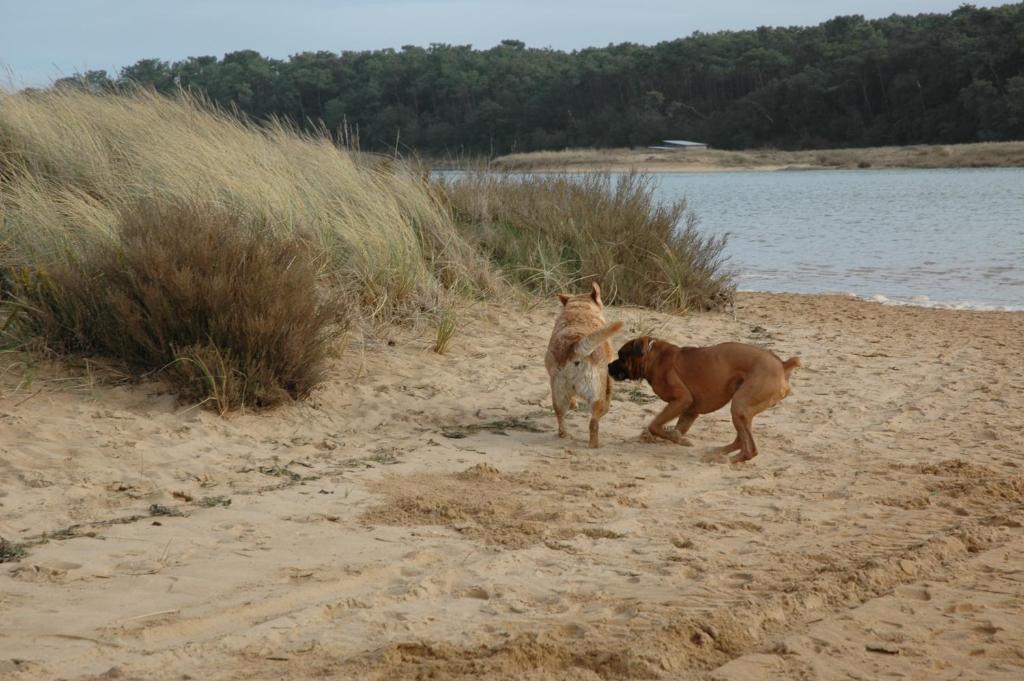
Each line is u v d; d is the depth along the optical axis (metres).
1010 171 70.69
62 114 11.54
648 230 14.30
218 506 6.20
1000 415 8.66
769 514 6.21
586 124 98.94
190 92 13.09
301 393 8.42
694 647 4.33
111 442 7.06
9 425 7.11
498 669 4.06
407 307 11.00
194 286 8.27
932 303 15.84
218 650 4.23
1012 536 5.76
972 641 4.41
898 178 65.56
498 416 8.62
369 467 7.10
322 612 4.63
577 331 7.79
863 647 4.34
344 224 11.15
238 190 10.48
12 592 4.79
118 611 4.60
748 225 31.00
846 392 9.65
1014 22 96.75
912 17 123.75
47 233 9.30
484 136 69.31
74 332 8.53
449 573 5.14
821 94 106.06
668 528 5.93
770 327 13.11
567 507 6.30
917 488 6.69
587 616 4.63
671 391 7.64
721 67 115.94
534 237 14.11
